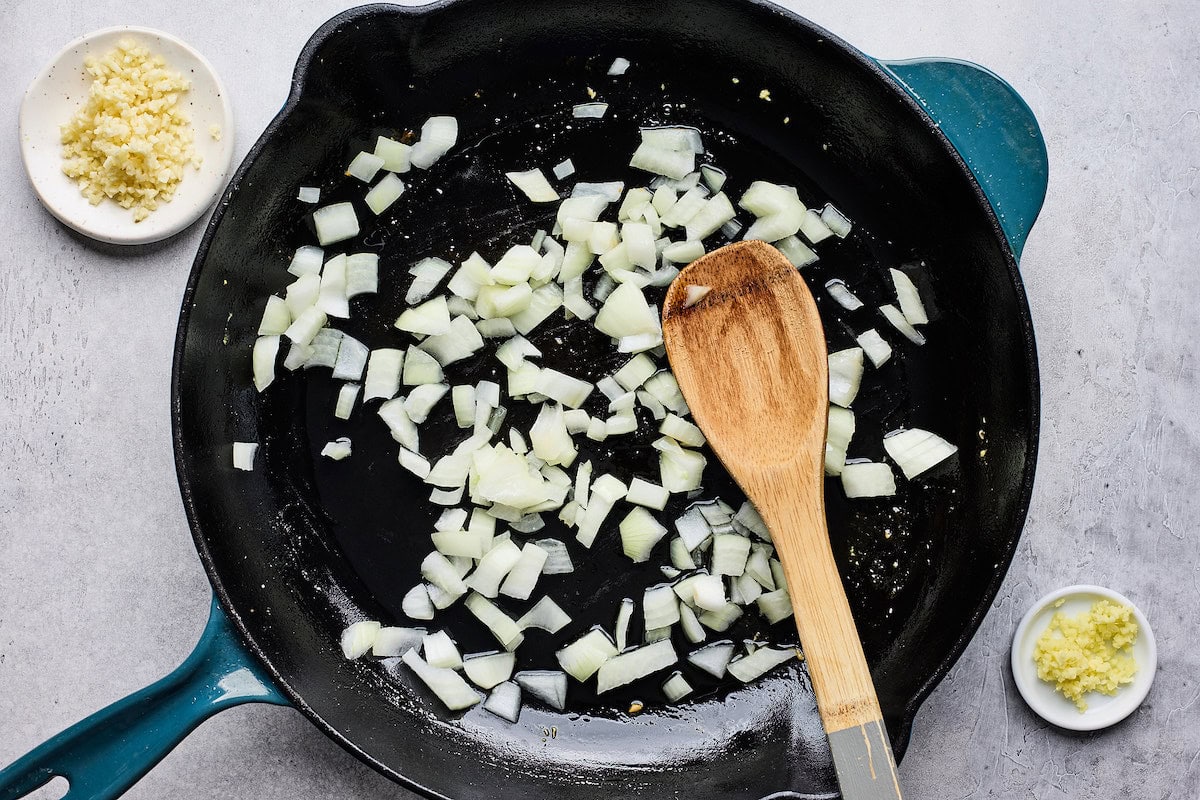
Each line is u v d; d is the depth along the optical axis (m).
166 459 0.67
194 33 0.67
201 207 0.66
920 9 0.67
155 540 0.67
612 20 0.64
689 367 0.62
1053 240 0.67
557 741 0.66
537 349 0.66
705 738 0.66
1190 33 0.67
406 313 0.66
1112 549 0.67
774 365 0.62
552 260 0.65
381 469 0.66
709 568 0.66
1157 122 0.67
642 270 0.66
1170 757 0.66
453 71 0.65
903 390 0.66
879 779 0.58
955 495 0.65
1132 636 0.65
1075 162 0.67
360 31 0.62
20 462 0.67
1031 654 0.66
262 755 0.66
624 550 0.65
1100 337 0.67
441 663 0.65
